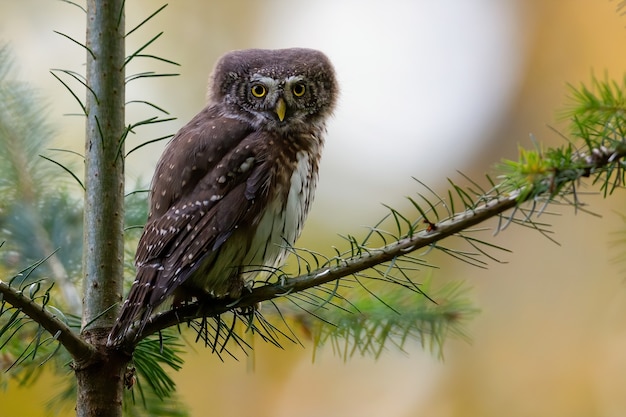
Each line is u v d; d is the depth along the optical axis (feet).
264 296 23.66
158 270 27.25
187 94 59.62
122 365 23.06
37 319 21.30
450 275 55.72
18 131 31.37
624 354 53.62
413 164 59.98
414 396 54.85
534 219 55.42
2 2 56.24
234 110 33.30
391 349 51.11
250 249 29.40
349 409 54.95
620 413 52.80
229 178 29.43
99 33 24.48
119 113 24.50
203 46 61.11
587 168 19.27
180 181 29.53
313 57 34.53
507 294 55.47
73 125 52.44
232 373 53.42
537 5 62.34
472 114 61.98
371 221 55.62
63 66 56.03
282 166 30.45
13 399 42.93
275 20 62.95
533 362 54.44
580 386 53.78
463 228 20.59
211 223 28.66
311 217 54.70
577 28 61.26
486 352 54.75
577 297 54.80
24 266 28.86
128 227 29.94
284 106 32.55
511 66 62.64
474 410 54.29
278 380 54.95
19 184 30.83
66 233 29.81
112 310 23.75
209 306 24.44
